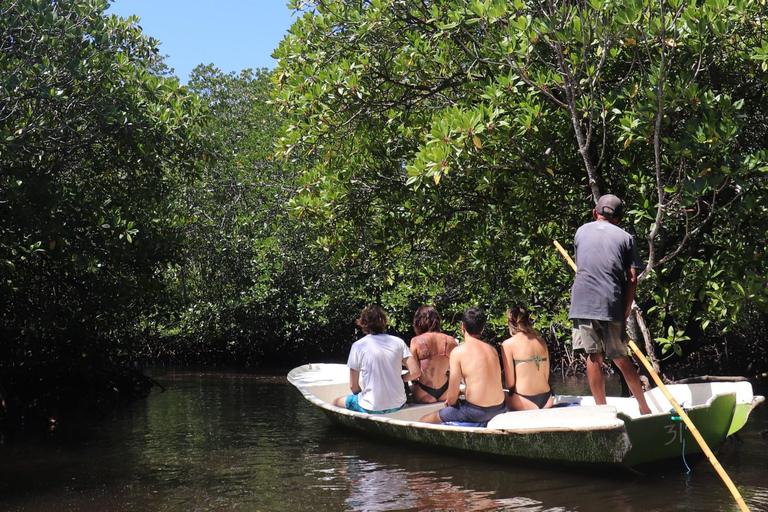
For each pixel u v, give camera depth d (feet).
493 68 24.73
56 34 25.67
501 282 29.48
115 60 29.37
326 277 60.54
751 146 22.57
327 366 30.04
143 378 36.63
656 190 21.80
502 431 16.76
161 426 24.73
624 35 18.99
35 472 17.33
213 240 61.00
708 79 22.06
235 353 67.05
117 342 37.45
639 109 18.79
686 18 18.62
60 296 31.71
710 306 19.86
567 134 22.59
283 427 24.13
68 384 32.55
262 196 61.05
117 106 26.89
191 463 18.17
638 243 24.35
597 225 17.80
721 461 17.48
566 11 19.92
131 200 30.99
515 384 19.11
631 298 17.34
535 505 13.67
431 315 22.66
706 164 18.60
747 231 20.34
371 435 21.30
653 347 24.48
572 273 25.70
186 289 62.69
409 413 21.50
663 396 19.92
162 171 31.71
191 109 31.50
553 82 20.80
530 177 22.57
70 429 24.32
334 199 26.43
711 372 48.93
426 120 27.71
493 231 25.34
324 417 26.68
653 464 16.61
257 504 14.05
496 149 21.44
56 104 26.07
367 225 27.89
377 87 27.22
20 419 26.12
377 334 21.90
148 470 17.40
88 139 27.17
